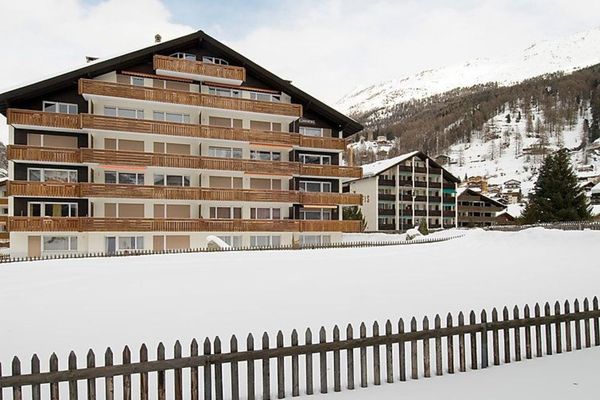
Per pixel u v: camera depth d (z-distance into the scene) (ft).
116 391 22.03
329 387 21.68
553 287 49.65
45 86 107.45
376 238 170.50
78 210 111.24
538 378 21.99
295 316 36.78
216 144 127.54
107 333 32.37
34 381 17.33
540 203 169.27
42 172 109.19
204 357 19.38
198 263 73.36
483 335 23.93
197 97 120.67
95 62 113.09
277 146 130.41
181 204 122.93
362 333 21.66
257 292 47.29
